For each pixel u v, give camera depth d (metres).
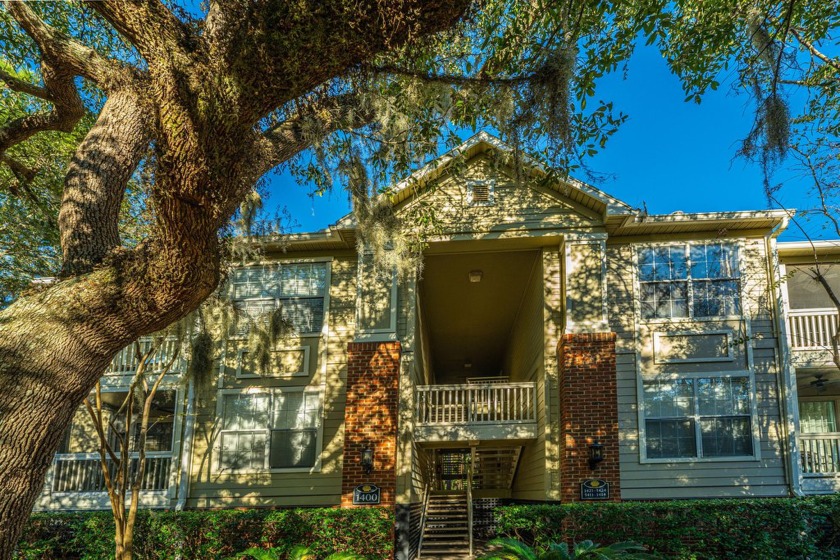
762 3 8.61
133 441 15.85
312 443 13.59
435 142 8.55
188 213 3.81
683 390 13.01
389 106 7.85
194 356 10.84
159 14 4.00
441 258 14.77
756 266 13.45
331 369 13.88
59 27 10.15
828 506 11.19
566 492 12.07
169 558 11.68
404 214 13.41
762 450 12.56
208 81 3.80
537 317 14.69
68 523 12.38
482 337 21.50
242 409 13.88
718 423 12.79
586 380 12.52
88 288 3.90
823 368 14.64
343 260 14.51
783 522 11.09
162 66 3.83
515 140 7.15
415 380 14.09
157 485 14.29
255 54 3.83
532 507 11.44
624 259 13.71
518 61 7.25
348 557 8.68
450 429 13.68
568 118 6.34
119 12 3.91
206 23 4.90
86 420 15.21
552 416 13.03
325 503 13.15
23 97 11.49
